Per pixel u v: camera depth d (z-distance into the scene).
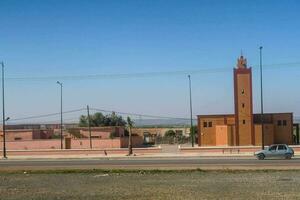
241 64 96.19
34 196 28.27
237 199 25.17
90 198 26.92
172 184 32.69
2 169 48.22
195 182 33.59
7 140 103.81
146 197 26.67
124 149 78.88
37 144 97.75
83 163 54.91
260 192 27.62
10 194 29.39
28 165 54.12
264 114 99.31
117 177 38.59
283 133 99.00
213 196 26.41
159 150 78.50
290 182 32.19
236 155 67.81
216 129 99.25
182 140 124.50
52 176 40.88
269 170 40.28
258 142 95.62
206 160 55.44
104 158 66.69
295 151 74.19
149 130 157.00
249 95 96.00
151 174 40.12
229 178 35.53
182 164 48.78
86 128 108.44
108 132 106.56
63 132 114.12
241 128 96.12
